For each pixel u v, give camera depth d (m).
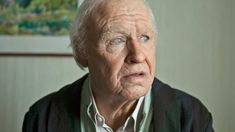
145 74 0.94
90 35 0.98
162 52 1.67
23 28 1.65
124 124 1.05
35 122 1.12
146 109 1.05
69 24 1.65
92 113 1.08
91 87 1.07
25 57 1.68
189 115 1.04
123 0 0.95
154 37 0.98
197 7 1.67
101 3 0.96
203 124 1.04
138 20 0.94
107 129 1.08
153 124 1.03
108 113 1.06
